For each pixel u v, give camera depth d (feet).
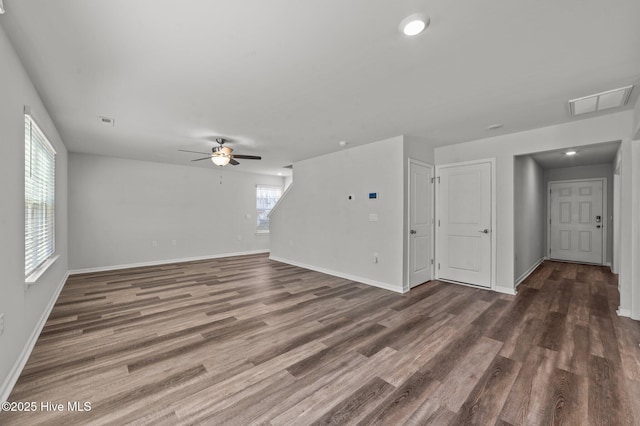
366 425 5.16
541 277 16.48
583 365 7.13
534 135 12.62
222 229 24.59
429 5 5.18
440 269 15.94
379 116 11.12
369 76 7.95
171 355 7.65
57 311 10.99
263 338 8.68
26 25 5.74
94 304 11.82
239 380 6.53
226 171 24.84
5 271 6.03
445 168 15.71
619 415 5.39
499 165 13.75
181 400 5.83
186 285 14.92
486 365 7.15
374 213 14.99
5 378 5.96
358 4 5.16
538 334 8.92
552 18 5.53
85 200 18.25
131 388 6.21
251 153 17.87
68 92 8.94
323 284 15.16
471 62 7.20
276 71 7.70
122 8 5.25
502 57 6.96
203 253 23.48
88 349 7.97
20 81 7.06
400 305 11.71
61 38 6.20
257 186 26.78
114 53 6.82
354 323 9.85
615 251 17.24
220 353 7.77
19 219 7.02
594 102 9.61
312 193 19.15
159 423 5.19
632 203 10.07
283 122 11.85
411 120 11.54
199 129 12.85
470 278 14.74
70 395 5.96
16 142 6.79
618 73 7.69
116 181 19.39
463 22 5.66
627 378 6.57
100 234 18.80
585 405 5.67
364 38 6.22
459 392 6.10
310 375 6.74
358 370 6.95
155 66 7.43
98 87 8.61
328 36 6.16
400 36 6.14
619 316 10.40
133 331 9.16
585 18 5.52
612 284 14.93
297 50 6.71
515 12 5.36
